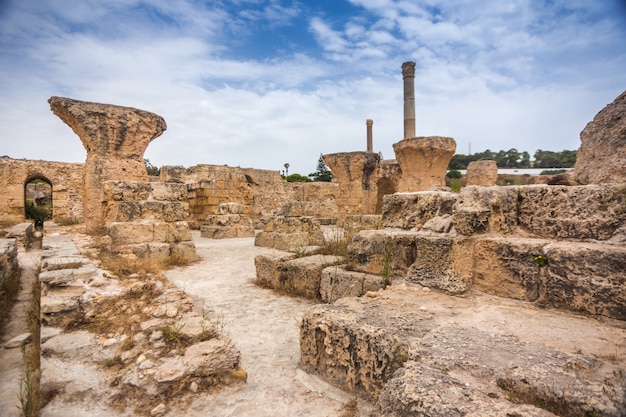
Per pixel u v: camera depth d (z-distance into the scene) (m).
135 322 3.58
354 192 16.94
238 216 13.53
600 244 3.18
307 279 5.43
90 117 11.22
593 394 1.76
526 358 2.17
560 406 1.78
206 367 2.93
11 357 3.53
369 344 2.67
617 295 2.79
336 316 3.03
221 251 9.71
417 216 4.77
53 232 10.73
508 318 2.94
